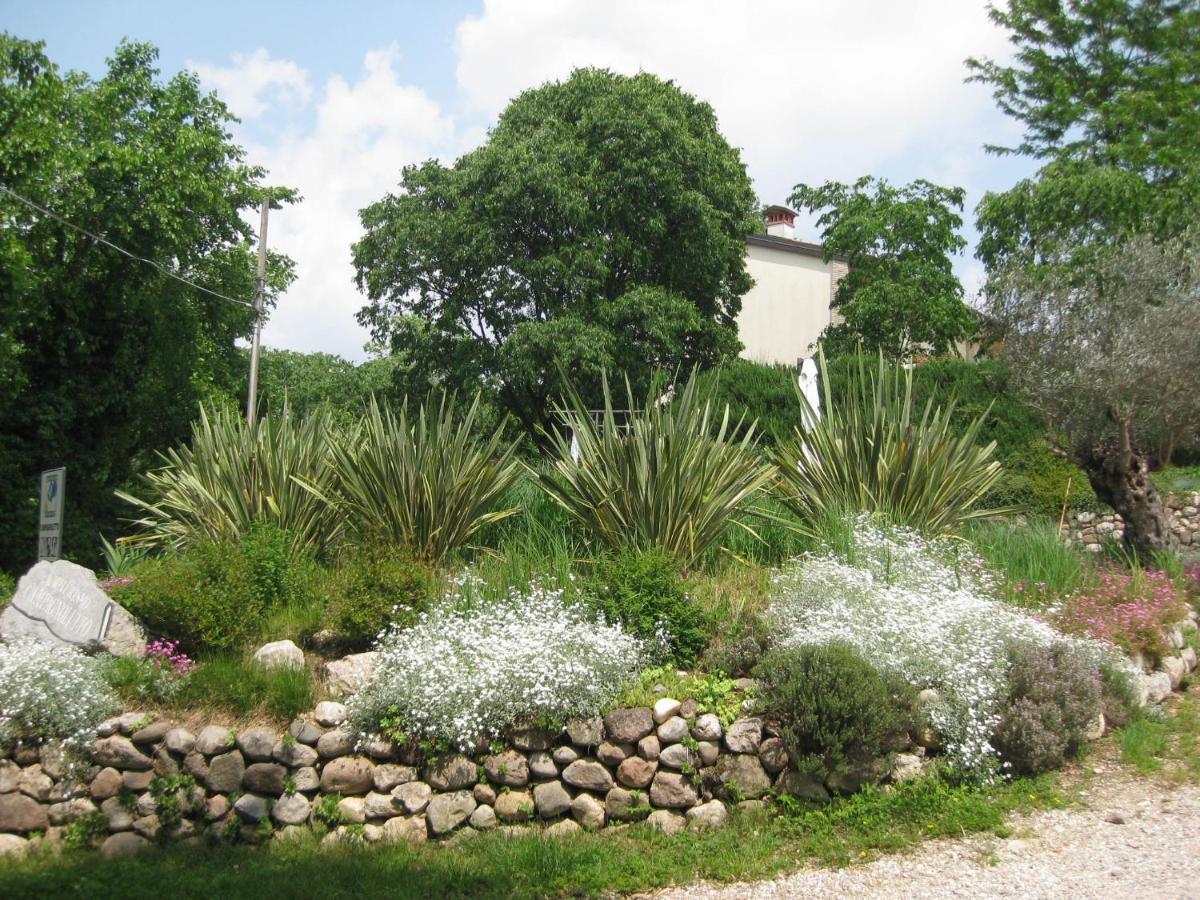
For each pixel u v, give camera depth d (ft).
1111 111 67.77
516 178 69.56
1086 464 34.76
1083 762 20.27
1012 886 15.35
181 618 23.18
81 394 56.13
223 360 80.07
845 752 18.44
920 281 77.51
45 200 52.03
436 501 26.94
